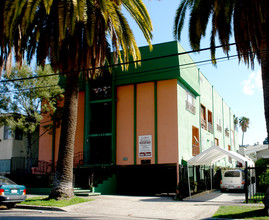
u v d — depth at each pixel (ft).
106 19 43.73
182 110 72.90
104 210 42.98
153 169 76.59
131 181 76.38
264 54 40.32
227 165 117.70
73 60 49.03
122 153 72.28
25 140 87.61
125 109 74.08
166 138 68.59
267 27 40.45
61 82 78.54
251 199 49.80
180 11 47.98
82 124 78.13
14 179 70.85
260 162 88.22
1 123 69.31
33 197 53.93
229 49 47.50
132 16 47.32
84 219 34.83
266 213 35.55
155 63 71.51
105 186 67.26
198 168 69.31
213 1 44.70
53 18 47.39
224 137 123.75
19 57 49.65
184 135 72.59
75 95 51.57
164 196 64.23
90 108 78.89
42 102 74.43
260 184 66.69
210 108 104.63
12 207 45.60
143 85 73.26
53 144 79.51
